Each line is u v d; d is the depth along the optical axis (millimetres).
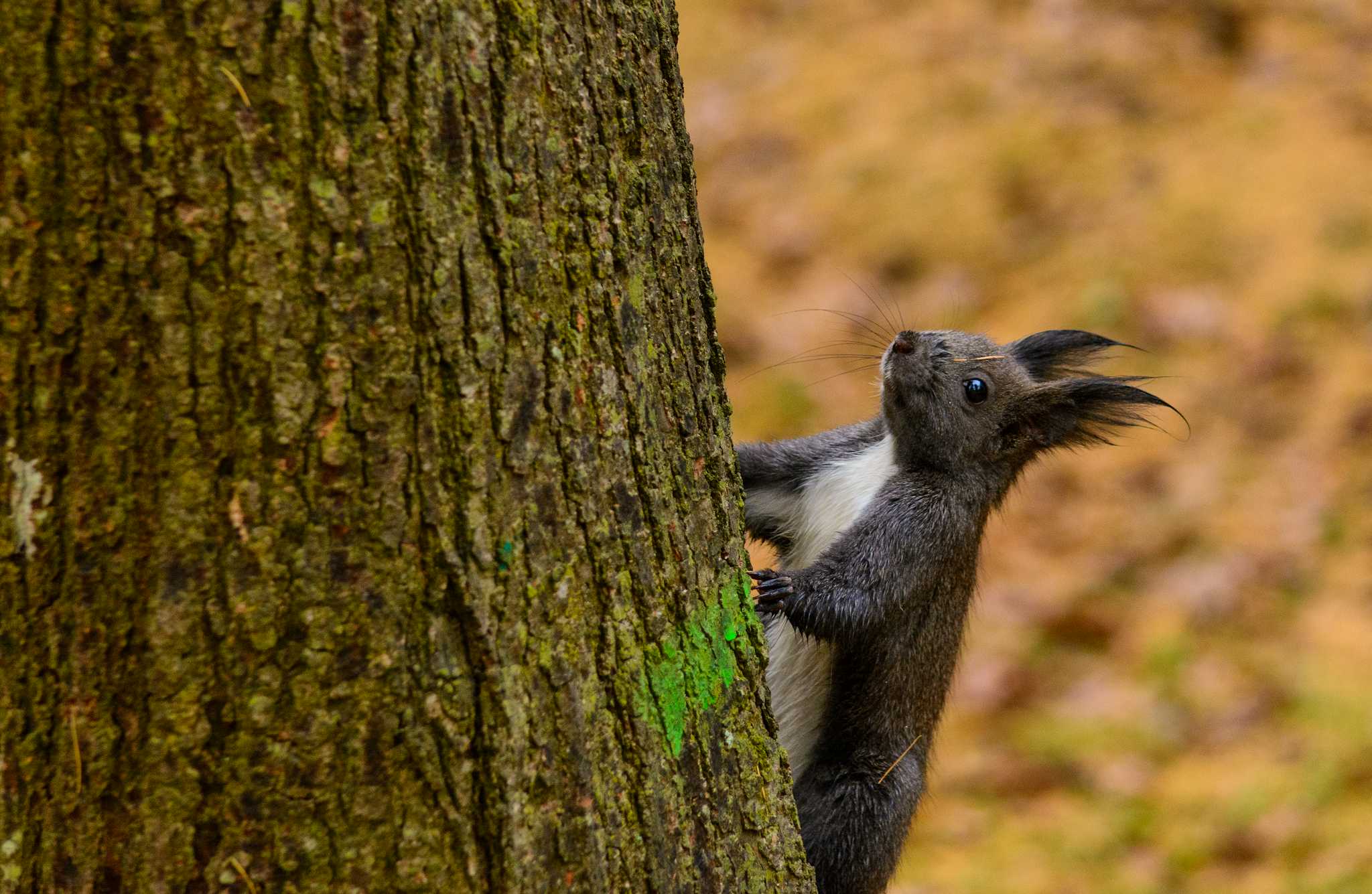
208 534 4031
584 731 4543
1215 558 17047
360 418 4129
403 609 4215
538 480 4441
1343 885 11914
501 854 4359
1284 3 25766
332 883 4176
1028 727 14766
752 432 19047
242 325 3986
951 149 23203
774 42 25969
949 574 8352
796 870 5250
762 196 23125
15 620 4023
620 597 4672
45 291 3893
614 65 4641
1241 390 19500
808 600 7805
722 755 5000
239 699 4078
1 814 4078
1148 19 25469
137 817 4059
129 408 3963
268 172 3961
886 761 8039
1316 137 23016
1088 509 18094
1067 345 9398
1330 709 14336
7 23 3779
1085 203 22203
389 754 4211
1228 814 13070
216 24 3863
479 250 4273
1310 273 20797
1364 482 17984
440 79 4156
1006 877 12438
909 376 8523
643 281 4789
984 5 25969
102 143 3846
